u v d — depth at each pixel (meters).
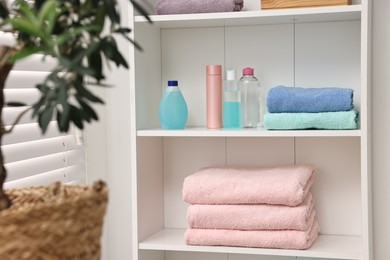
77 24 0.90
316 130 1.71
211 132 1.76
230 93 1.90
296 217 1.72
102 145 2.11
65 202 0.83
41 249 0.81
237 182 1.77
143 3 1.90
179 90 1.89
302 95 1.73
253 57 1.98
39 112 0.88
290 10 1.71
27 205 0.98
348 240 1.87
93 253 0.88
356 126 1.72
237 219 1.75
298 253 1.72
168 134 1.80
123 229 2.15
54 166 1.81
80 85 0.84
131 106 1.82
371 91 1.89
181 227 2.07
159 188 2.04
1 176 0.94
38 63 1.72
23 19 0.84
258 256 2.04
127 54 2.10
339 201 1.95
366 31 1.65
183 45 2.03
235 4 1.83
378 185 1.91
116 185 2.14
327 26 1.92
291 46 1.95
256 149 2.00
